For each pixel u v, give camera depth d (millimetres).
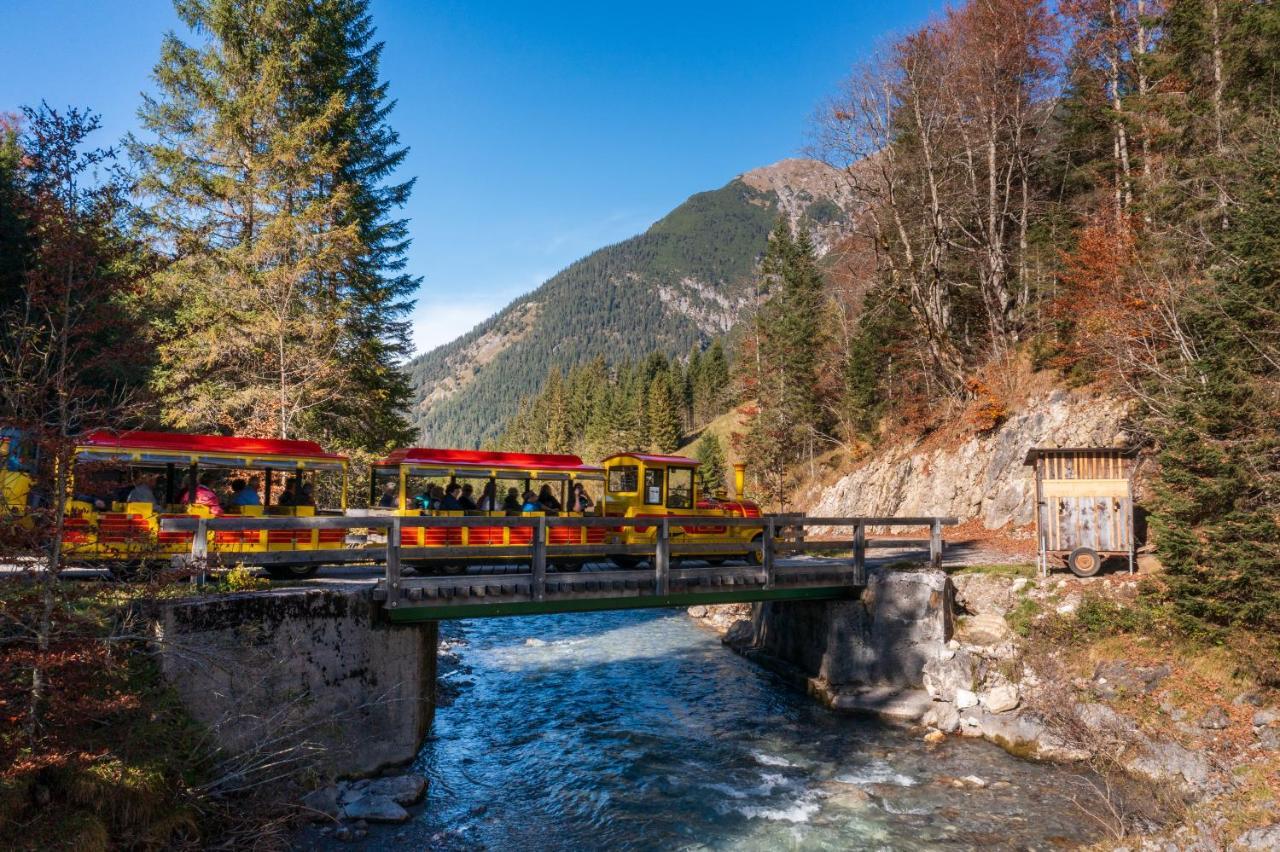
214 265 22641
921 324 34750
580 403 126562
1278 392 13242
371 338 27469
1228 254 16031
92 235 9117
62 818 8289
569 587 14406
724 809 11828
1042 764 13414
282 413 23000
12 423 8297
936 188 34250
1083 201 31812
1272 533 12148
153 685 10500
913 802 12008
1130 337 21750
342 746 12125
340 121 26812
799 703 17438
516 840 10789
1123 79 30812
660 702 17500
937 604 17016
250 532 13727
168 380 21469
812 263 53844
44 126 8609
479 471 16656
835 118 34375
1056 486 17719
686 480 19641
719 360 114438
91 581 11562
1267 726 11500
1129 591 15805
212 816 9945
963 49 32500
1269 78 21719
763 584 16734
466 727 15562
